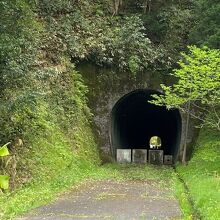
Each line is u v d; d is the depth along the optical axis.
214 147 18.84
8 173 13.07
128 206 10.86
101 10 25.30
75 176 15.82
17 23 13.78
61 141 17.83
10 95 14.24
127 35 22.50
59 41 21.36
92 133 22.19
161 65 22.58
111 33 23.25
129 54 22.41
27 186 13.27
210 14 18.98
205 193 11.33
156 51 22.91
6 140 14.06
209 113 20.25
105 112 22.41
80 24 23.20
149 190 13.80
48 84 18.97
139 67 22.22
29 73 14.62
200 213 9.88
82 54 21.88
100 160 21.81
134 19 23.67
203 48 16.89
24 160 14.19
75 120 20.19
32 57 14.77
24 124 15.03
